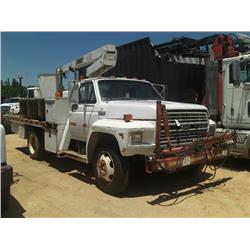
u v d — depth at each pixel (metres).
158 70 10.16
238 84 8.12
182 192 6.28
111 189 6.03
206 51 10.70
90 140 6.44
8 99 23.78
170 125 5.84
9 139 13.97
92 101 6.96
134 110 6.01
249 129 8.05
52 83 9.78
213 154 6.29
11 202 5.72
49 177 7.36
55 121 7.79
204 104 9.41
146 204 5.62
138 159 6.15
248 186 6.68
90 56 8.26
